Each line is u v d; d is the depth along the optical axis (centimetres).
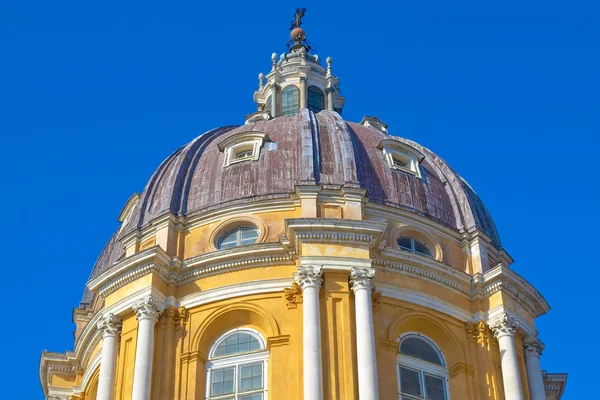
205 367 3606
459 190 4250
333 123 4269
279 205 3884
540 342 3888
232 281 3703
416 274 3775
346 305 3503
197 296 3703
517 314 3834
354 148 4141
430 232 3981
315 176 3962
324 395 3291
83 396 4069
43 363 4222
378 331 3588
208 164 4184
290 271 3688
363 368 3334
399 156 4247
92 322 3916
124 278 3747
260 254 3716
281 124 4316
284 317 3591
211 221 3922
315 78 5397
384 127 4853
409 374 3619
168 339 3619
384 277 3716
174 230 3925
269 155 4094
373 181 4034
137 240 3988
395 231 3897
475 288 3859
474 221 4097
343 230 3641
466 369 3669
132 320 3669
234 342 3650
